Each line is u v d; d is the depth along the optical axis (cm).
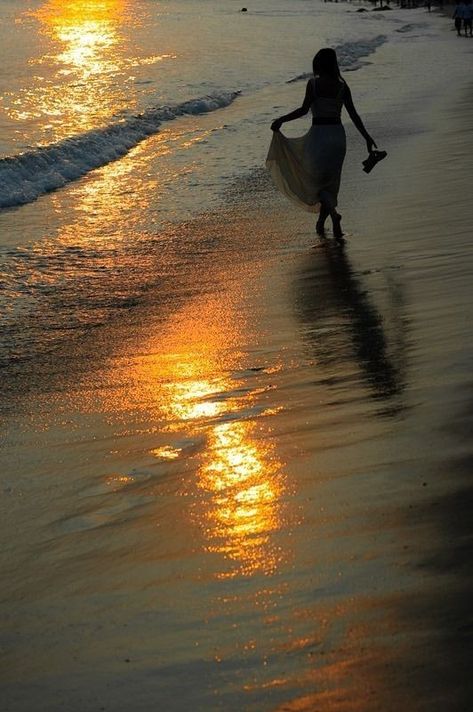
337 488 807
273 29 10419
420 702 516
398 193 2373
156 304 1638
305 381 1141
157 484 884
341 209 2259
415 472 814
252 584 669
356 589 639
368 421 964
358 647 573
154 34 9669
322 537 722
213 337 1399
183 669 579
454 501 747
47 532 816
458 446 857
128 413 1113
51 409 1158
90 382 1250
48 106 4569
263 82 5753
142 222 2330
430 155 2922
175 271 1855
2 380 1291
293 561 692
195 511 809
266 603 640
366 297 1511
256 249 1975
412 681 534
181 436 1010
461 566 646
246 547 727
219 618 630
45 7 14938
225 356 1297
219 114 4462
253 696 543
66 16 12900
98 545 775
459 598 608
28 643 644
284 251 1927
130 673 585
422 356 1159
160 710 546
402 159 2894
